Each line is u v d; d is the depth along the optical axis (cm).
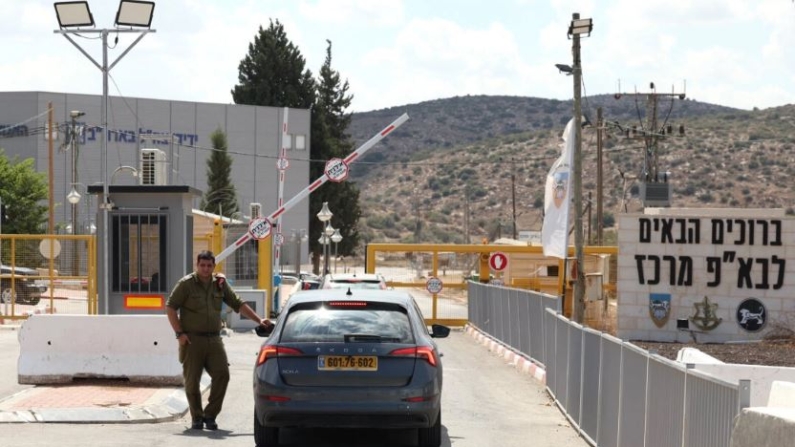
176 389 3009
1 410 2575
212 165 16525
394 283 7500
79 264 6156
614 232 19850
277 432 2255
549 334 3706
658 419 1866
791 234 6153
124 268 4709
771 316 6172
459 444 2406
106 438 2302
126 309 4700
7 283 6250
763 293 6184
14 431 2375
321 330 2162
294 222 19600
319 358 2127
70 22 4584
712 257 6238
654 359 1911
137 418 2564
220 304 2506
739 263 6209
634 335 6306
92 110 18175
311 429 2533
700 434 1570
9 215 13325
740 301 6200
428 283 7462
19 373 3077
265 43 19812
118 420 2544
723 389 1459
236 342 5422
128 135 18350
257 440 2241
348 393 2111
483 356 5328
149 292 4700
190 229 4888
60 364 3089
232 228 7500
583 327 2823
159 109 18750
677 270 6266
